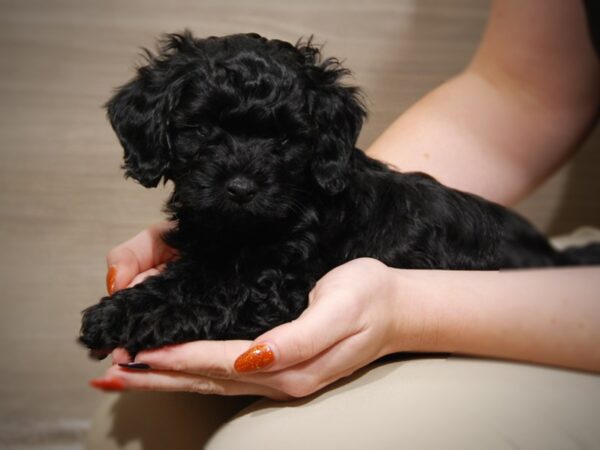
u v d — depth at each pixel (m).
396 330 0.52
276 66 0.58
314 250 0.59
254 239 0.58
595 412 0.50
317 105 0.60
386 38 0.91
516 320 0.54
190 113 0.58
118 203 0.98
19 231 0.99
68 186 0.97
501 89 0.79
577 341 0.54
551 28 0.75
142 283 0.55
